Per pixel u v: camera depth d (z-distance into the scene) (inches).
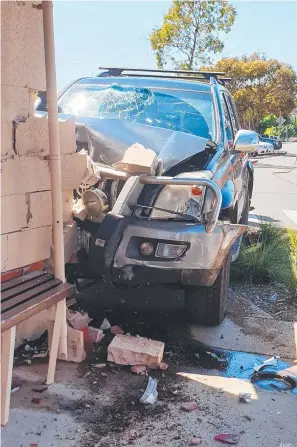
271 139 1382.9
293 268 238.1
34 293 130.6
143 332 177.5
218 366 157.1
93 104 220.8
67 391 136.5
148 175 160.2
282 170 847.7
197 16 815.7
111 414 127.5
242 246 269.9
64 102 224.8
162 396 137.0
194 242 153.1
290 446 118.6
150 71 258.7
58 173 142.5
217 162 185.9
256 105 1434.5
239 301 216.7
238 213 241.3
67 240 160.7
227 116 231.1
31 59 137.5
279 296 224.8
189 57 833.5
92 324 180.2
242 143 199.8
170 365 155.3
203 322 183.6
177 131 195.0
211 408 132.8
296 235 285.3
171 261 153.7
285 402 137.9
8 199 133.6
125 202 156.5
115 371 148.6
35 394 134.3
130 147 168.2
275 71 1433.3
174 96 221.8
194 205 158.6
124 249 153.8
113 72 255.4
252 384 147.0
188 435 121.0
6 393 118.4
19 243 139.5
